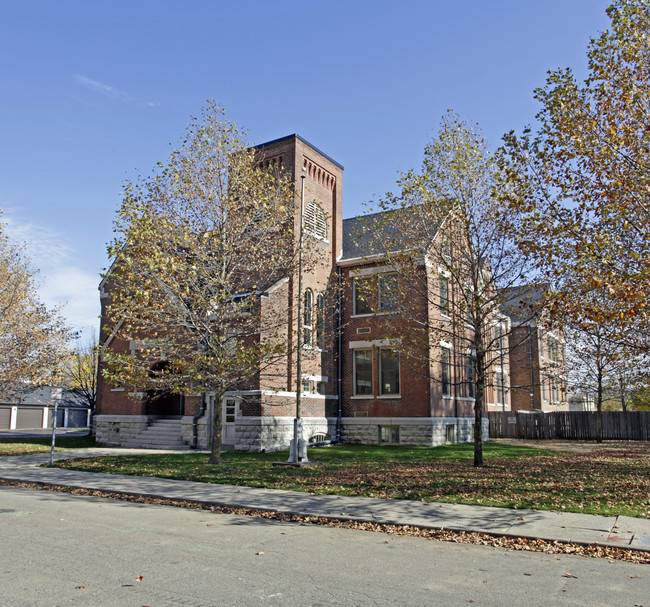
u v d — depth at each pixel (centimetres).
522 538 966
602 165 1341
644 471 1748
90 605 610
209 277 1859
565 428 3681
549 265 1470
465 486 1435
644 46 1343
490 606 630
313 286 2714
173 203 1850
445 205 1855
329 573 751
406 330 2584
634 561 852
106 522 1084
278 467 1828
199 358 1725
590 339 2672
